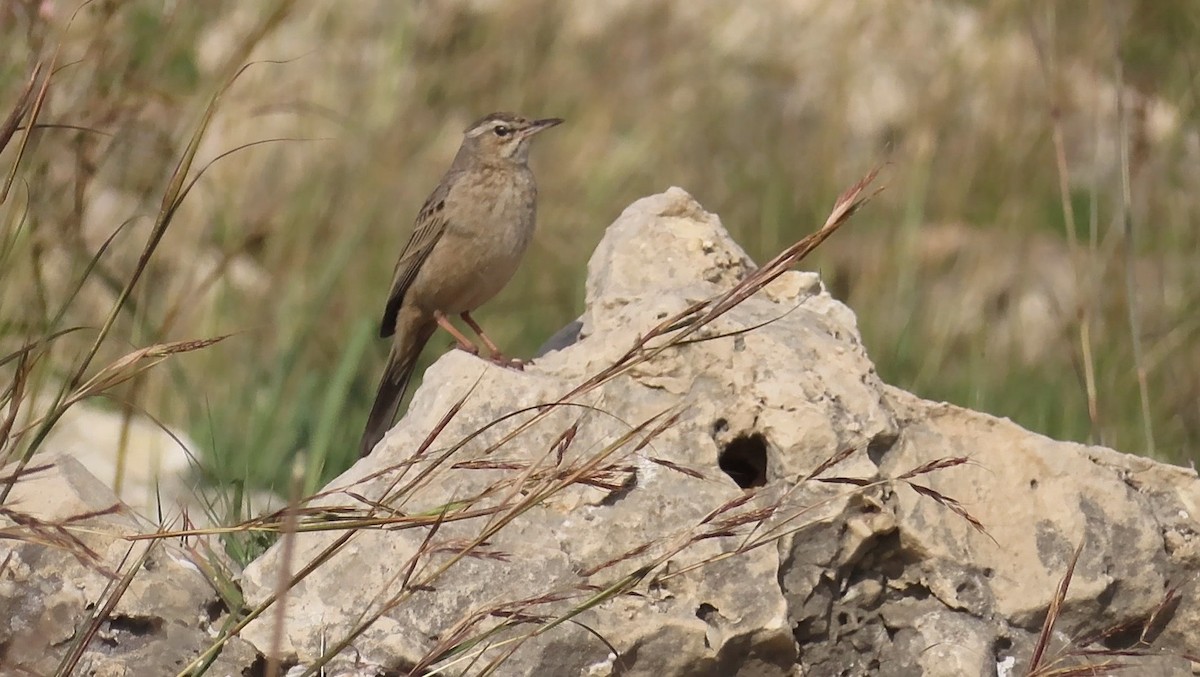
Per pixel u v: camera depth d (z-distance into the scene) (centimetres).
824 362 789
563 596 673
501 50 2077
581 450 769
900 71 2188
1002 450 794
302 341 1380
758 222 1856
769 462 768
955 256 1753
